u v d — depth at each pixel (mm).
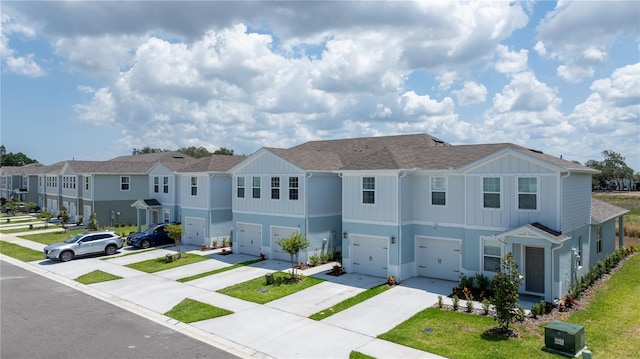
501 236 17312
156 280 21656
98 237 28781
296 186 24719
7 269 25062
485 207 18766
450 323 14578
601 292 18141
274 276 21719
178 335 14133
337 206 26453
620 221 27203
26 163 123688
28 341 13609
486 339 13102
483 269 18938
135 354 12586
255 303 17422
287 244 21031
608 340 12977
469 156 20797
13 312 16656
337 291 18875
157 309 17000
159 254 28672
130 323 15359
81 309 17109
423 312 15805
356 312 16047
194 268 24141
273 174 26000
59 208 51969
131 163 46250
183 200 33062
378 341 13250
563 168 16594
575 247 18812
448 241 20484
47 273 23953
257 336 13898
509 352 12156
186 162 38500
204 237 31156
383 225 20844
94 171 42438
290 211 25016
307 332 14148
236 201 28469
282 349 12828
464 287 18422
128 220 44000
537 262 17578
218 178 31219
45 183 58625
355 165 21922
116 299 18531
